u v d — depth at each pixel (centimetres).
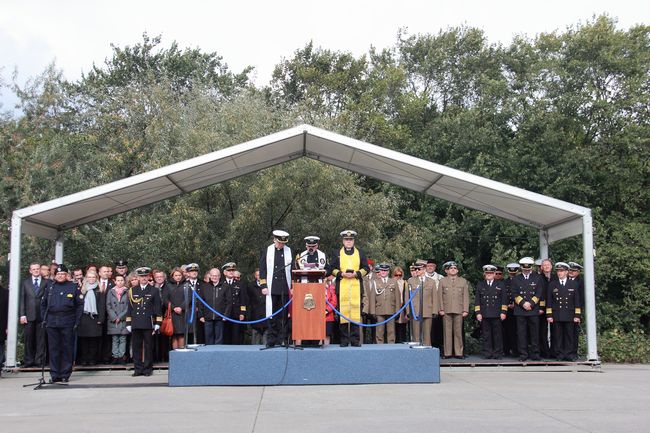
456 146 2958
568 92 2773
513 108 2869
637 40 2939
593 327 1470
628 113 2775
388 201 2212
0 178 2025
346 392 1091
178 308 1471
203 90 2755
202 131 2139
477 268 2852
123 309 1454
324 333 1198
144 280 1370
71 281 1274
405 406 951
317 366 1191
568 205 1478
